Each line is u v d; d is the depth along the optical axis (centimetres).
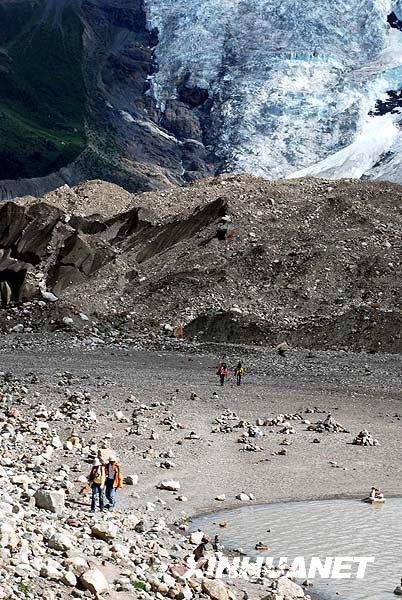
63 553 1459
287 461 2883
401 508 2300
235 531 2039
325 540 1964
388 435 3397
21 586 1233
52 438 2912
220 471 2705
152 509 2189
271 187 10375
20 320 7975
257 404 4200
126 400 4094
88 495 2161
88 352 6612
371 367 5878
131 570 1482
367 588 1664
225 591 1473
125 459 2775
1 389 4297
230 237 8931
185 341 7212
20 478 2044
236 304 7794
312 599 1605
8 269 8862
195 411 3884
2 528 1386
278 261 8331
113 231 9694
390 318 7031
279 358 6309
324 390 4806
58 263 8862
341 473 2730
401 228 8938
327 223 9056
